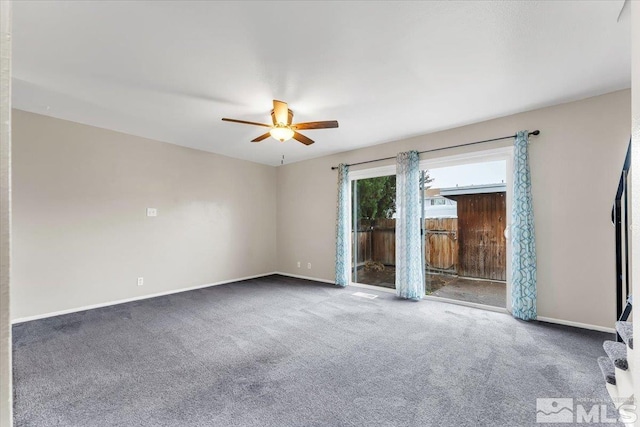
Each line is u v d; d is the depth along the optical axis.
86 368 2.25
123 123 3.67
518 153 3.31
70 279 3.57
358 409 1.78
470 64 2.39
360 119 3.56
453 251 4.09
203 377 2.13
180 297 4.28
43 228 3.38
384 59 2.31
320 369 2.24
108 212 3.89
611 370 1.77
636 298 0.86
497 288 3.76
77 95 2.89
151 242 4.32
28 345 2.65
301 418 1.71
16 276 3.21
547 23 1.91
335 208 5.22
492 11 1.81
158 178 4.41
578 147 3.05
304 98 2.97
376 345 2.65
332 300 4.12
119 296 3.98
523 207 3.27
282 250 6.11
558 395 1.90
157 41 2.08
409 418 1.70
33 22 1.87
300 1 1.72
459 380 2.08
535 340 2.72
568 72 2.52
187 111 3.28
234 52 2.21
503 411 1.75
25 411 1.76
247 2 1.73
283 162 5.92
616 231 2.19
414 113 3.38
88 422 1.67
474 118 3.55
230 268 5.37
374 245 4.88
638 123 0.84
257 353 2.50
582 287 3.02
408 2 1.74
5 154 0.37
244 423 1.67
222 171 5.28
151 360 2.38
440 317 3.39
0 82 0.37
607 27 1.94
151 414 1.74
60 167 3.51
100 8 1.76
